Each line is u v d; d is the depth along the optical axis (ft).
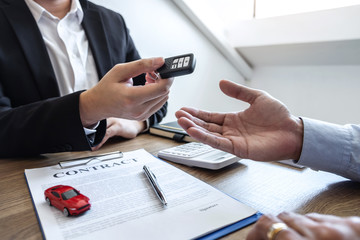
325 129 1.34
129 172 1.35
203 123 1.47
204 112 1.54
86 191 1.12
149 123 2.43
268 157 1.30
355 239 0.61
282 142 1.30
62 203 0.94
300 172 1.41
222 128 1.47
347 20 3.58
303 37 4.09
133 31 3.87
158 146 1.93
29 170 1.39
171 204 1.02
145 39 4.04
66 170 1.38
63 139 1.59
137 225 0.87
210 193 1.11
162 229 0.85
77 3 2.73
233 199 1.06
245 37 4.86
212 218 0.92
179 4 4.31
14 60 2.31
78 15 2.77
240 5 4.97
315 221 0.72
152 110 1.55
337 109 4.33
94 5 3.05
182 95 4.71
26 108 1.69
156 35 4.17
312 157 1.30
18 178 1.33
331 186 1.24
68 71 2.68
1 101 2.14
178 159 1.55
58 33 2.61
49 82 2.43
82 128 1.55
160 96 1.35
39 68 2.39
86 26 2.82
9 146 1.63
